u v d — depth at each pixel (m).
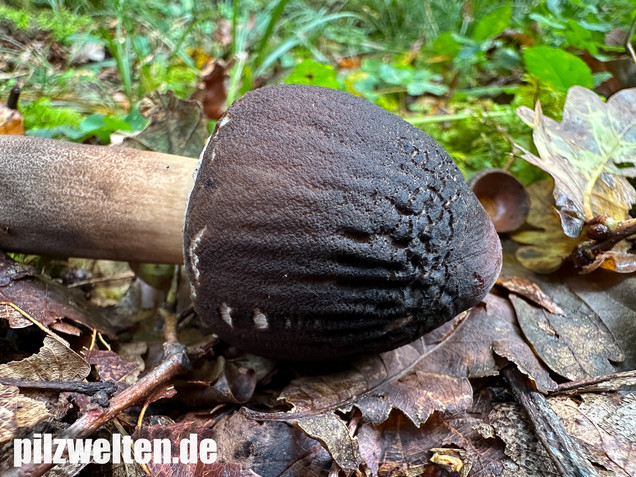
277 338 0.09
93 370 0.09
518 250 0.12
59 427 0.08
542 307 0.10
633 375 0.09
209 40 0.25
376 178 0.08
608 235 0.10
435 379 0.09
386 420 0.09
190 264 0.08
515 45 0.21
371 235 0.08
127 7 0.21
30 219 0.10
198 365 0.10
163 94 0.12
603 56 0.16
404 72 0.20
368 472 0.08
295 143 0.08
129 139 0.12
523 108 0.11
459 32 0.26
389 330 0.08
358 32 0.28
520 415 0.09
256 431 0.08
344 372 0.09
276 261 0.08
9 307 0.09
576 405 0.09
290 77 0.16
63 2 0.23
